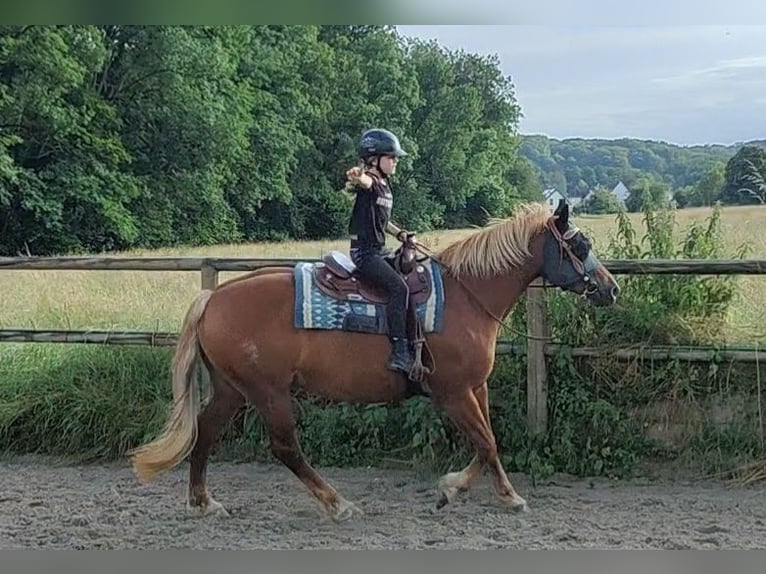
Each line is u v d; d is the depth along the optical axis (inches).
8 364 273.0
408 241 200.5
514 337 244.8
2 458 259.4
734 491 224.4
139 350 265.0
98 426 258.2
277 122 1334.9
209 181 1221.1
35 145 1069.8
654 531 193.9
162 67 1161.4
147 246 1148.5
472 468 206.2
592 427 236.7
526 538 189.2
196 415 197.2
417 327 194.1
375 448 248.5
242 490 229.6
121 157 1125.1
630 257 253.3
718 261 230.1
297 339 194.5
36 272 378.0
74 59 1057.5
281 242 1249.4
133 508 214.7
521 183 1622.8
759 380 233.9
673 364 236.7
